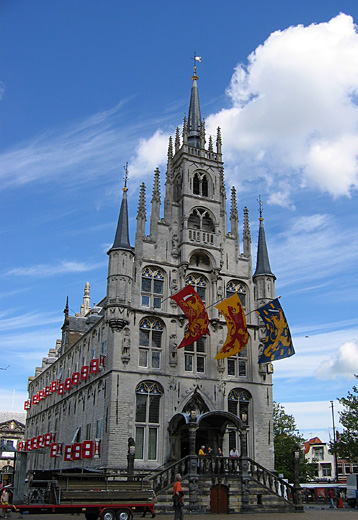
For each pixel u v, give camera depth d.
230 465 41.09
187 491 38.62
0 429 135.62
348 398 68.25
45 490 37.62
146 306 48.97
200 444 47.78
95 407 48.62
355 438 66.69
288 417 83.31
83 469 42.53
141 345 47.56
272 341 44.84
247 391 50.69
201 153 56.16
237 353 49.41
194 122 60.19
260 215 57.47
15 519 30.75
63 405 62.44
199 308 44.62
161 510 37.09
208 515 36.91
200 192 55.00
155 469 43.84
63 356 69.25
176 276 51.00
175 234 52.28
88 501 30.59
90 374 51.53
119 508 30.88
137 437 44.69
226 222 55.31
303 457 86.19
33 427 81.75
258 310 45.94
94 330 54.75
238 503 40.00
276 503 41.16
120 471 42.59
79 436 52.88
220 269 52.53
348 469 117.88
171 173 54.41
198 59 63.47
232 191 57.22
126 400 44.78
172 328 48.94
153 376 46.59
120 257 47.75
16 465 33.19
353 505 61.53
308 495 81.44
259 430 49.69
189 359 49.16
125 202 50.69
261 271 54.34
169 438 45.56
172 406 46.53
